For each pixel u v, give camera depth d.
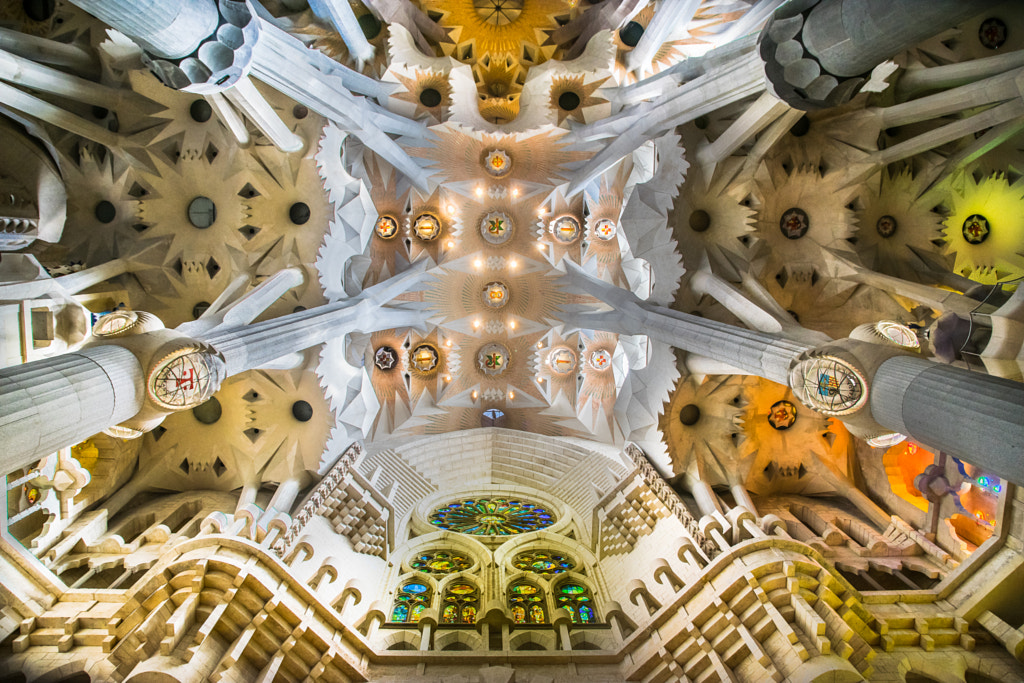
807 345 11.66
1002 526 13.28
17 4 15.40
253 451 17.45
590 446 20.25
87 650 11.71
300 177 16.84
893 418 9.12
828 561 14.76
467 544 18.41
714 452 17.83
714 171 16.70
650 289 19.31
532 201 21.89
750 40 14.32
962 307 13.95
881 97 16.17
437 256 22.22
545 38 21.44
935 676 12.12
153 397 9.55
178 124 16.81
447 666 13.93
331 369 17.42
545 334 22.55
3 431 7.00
